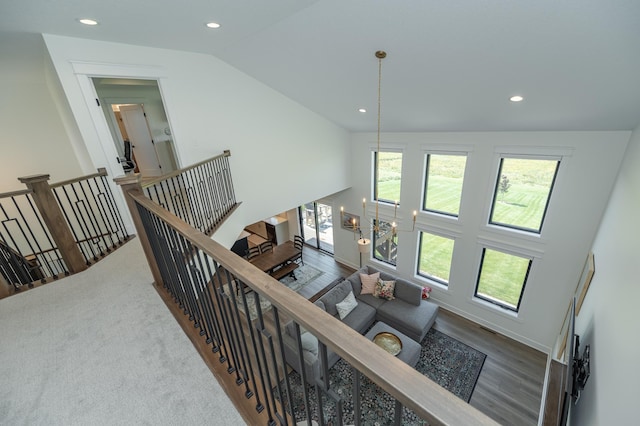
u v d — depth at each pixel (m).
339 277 6.83
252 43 3.23
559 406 2.54
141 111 4.50
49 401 1.41
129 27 2.56
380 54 2.80
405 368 0.55
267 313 4.77
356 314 4.78
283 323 4.49
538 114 3.25
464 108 3.57
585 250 3.71
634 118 2.78
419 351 4.01
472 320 5.16
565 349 3.11
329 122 5.61
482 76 2.77
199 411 1.34
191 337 1.79
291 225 8.70
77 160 4.27
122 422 1.30
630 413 1.13
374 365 0.57
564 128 3.45
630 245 1.90
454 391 3.79
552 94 2.77
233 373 1.53
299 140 5.17
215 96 3.94
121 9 2.17
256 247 7.18
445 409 0.48
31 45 2.77
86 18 2.29
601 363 1.77
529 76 2.57
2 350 1.74
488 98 3.17
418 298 4.85
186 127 3.74
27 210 4.12
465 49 2.44
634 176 2.42
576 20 1.84
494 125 3.88
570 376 2.03
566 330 3.53
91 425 1.29
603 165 3.35
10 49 2.70
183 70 3.59
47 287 2.40
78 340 1.80
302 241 8.11
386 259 6.51
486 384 3.87
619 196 2.79
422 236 5.63
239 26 2.72
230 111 4.14
